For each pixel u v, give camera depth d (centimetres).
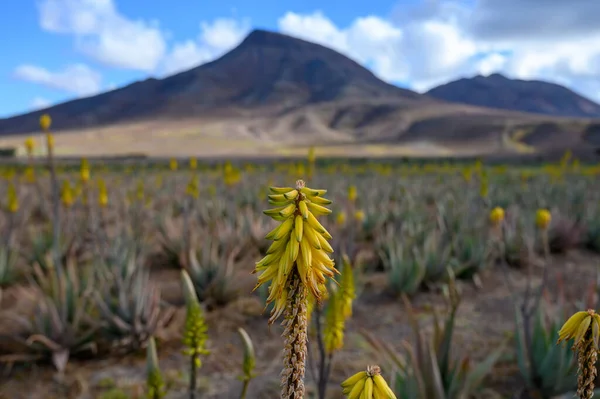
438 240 933
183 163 6938
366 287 828
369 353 565
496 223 531
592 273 898
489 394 473
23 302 695
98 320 619
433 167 3888
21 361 553
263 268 117
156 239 1059
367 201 1606
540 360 469
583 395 127
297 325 115
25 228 1264
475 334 625
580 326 125
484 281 853
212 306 727
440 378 389
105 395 477
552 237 1048
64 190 717
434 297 779
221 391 495
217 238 964
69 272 635
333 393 475
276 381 511
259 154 13625
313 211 116
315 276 118
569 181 2198
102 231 794
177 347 596
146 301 602
